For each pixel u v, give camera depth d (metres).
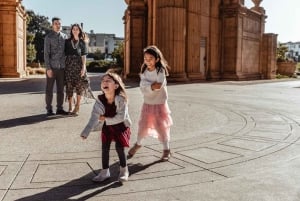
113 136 4.47
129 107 11.05
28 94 14.10
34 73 34.72
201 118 9.15
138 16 27.67
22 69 29.81
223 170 4.89
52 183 4.31
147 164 5.13
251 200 3.89
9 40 26.31
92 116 4.45
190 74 25.97
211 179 4.53
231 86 21.55
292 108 11.39
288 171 4.88
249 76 33.16
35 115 9.18
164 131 5.34
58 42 9.08
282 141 6.60
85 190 4.11
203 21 27.66
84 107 10.82
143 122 5.45
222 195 4.02
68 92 9.30
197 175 4.68
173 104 12.05
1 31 26.12
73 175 4.60
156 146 6.14
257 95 15.93
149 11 26.12
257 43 34.94
